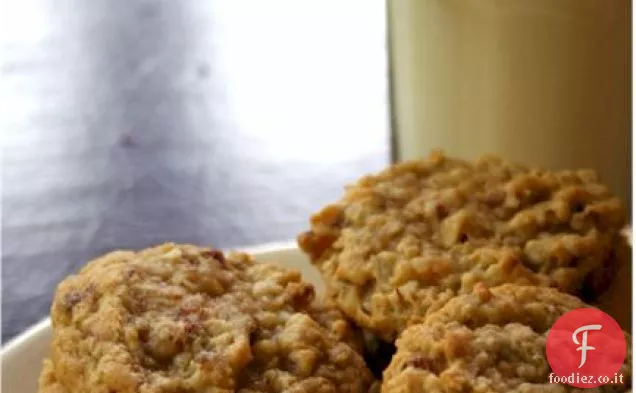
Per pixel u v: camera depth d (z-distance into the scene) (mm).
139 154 522
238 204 458
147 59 646
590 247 275
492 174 296
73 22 711
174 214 455
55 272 422
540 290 255
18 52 669
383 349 274
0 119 573
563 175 297
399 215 283
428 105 393
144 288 261
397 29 401
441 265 268
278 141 525
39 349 302
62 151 530
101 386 247
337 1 716
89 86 614
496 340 241
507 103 374
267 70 621
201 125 553
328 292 282
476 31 371
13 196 482
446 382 235
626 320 280
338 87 588
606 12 361
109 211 461
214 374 246
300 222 442
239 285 269
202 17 711
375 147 504
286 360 254
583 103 370
